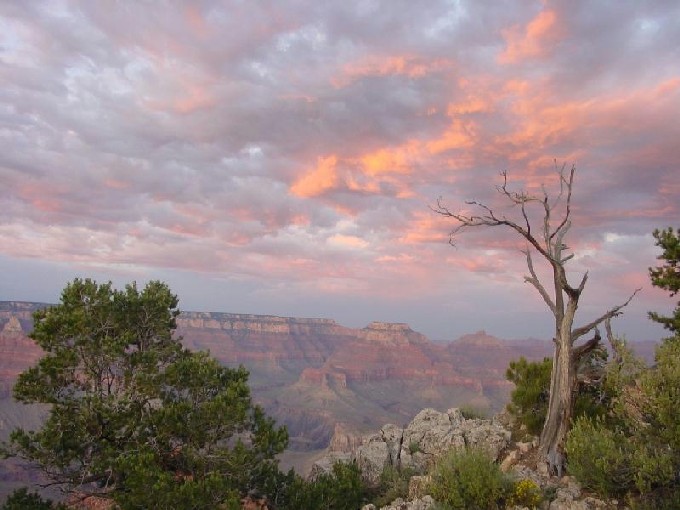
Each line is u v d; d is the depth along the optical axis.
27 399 17.08
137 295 19.64
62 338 17.50
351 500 17.72
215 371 18.59
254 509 17.03
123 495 14.76
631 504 11.73
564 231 16.16
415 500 14.48
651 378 12.20
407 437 21.77
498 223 16.80
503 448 17.83
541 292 16.56
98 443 16.89
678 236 19.64
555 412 15.63
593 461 12.80
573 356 15.95
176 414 16.64
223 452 16.64
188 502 14.48
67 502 17.98
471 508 13.52
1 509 16.39
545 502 13.28
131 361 17.92
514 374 20.27
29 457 16.44
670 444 11.52
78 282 18.48
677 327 19.09
